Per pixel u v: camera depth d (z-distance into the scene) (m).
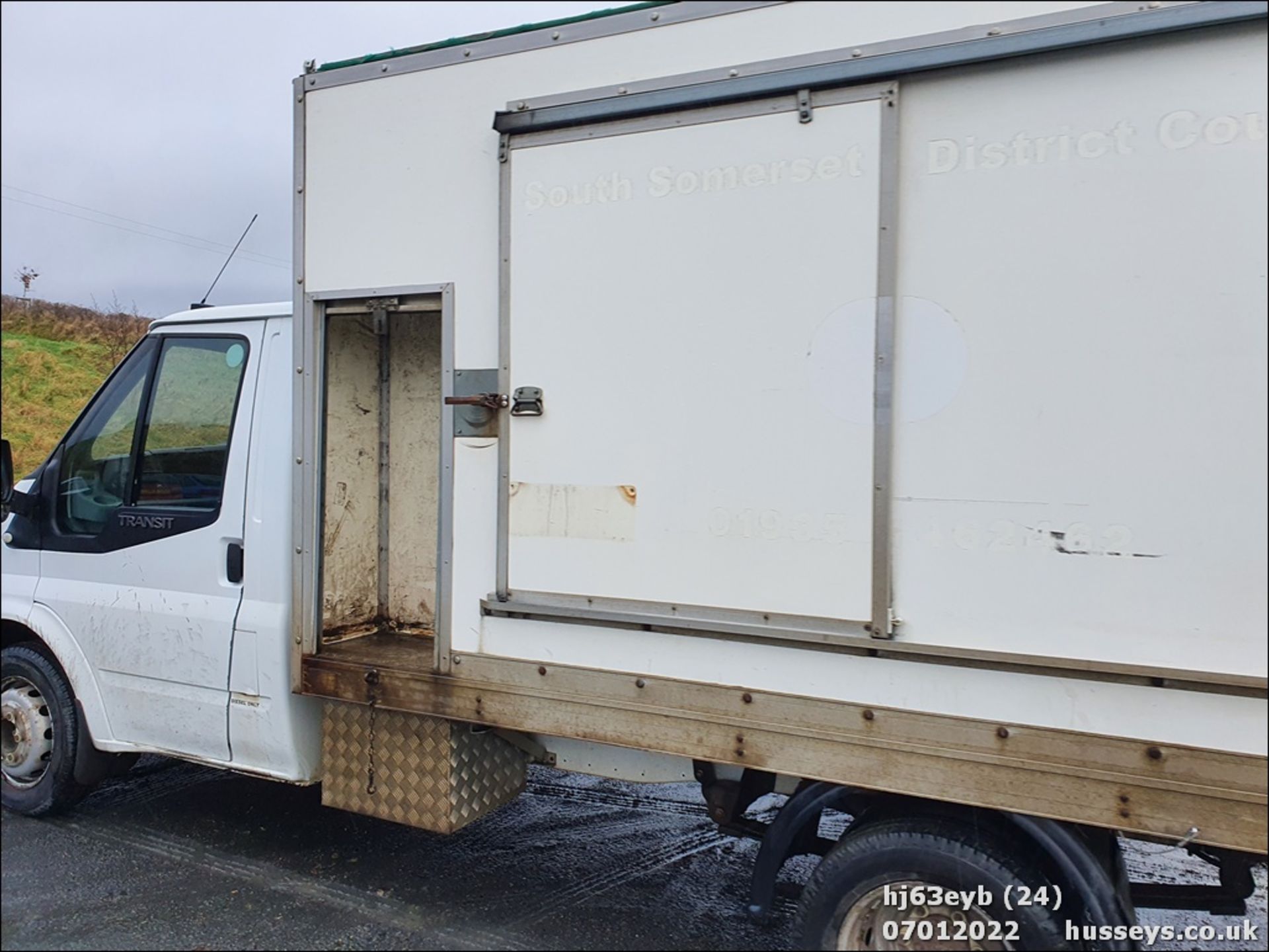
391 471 3.59
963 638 2.28
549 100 2.76
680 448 2.58
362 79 3.09
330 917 3.32
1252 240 2.04
